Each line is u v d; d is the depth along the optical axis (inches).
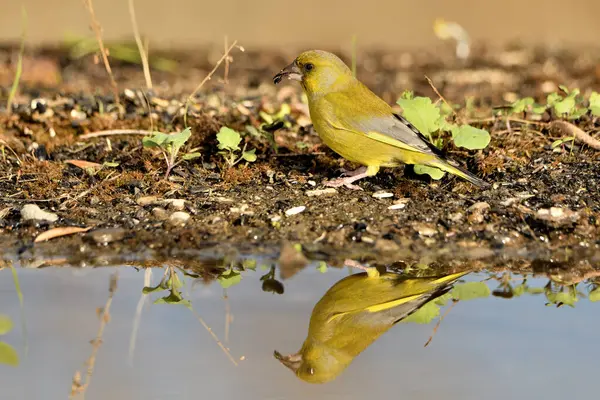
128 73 729.6
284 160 504.7
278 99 631.2
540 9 1082.7
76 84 678.5
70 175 475.5
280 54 845.8
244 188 464.1
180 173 476.7
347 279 385.1
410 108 488.4
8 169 483.8
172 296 372.8
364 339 344.5
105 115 566.6
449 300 371.9
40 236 408.5
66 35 791.7
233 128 547.8
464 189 457.1
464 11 1070.4
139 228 419.2
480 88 702.5
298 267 394.6
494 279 387.9
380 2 1089.4
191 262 397.4
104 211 434.9
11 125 550.9
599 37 970.1
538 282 385.4
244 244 406.9
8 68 714.2
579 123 538.3
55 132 541.3
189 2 1043.3
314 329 353.1
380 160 458.3
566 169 477.7
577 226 418.6
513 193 450.0
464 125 485.1
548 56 842.8
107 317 355.9
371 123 448.5
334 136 458.3
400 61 831.1
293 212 434.9
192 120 558.6
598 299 370.3
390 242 408.5
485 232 415.8
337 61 463.2
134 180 466.3
